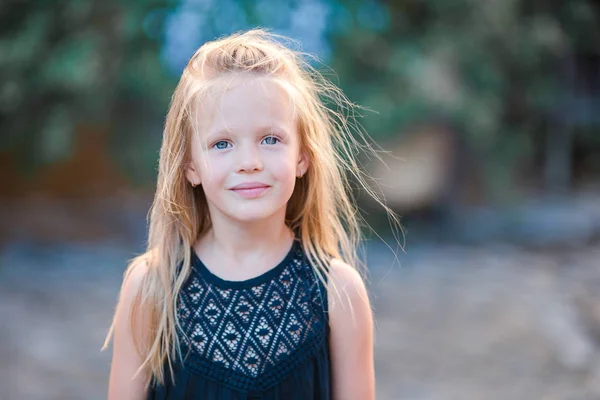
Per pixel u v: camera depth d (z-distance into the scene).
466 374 4.87
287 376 1.67
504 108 11.27
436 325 5.99
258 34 1.96
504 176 10.87
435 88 9.19
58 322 5.93
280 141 1.64
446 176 10.33
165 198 1.72
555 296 6.95
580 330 5.84
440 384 4.69
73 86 8.38
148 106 9.54
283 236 1.76
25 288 6.97
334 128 2.00
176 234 1.75
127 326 1.74
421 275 7.74
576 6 11.20
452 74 9.67
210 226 1.80
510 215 10.87
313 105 1.83
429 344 5.50
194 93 1.66
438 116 9.73
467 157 10.62
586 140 14.66
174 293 1.70
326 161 1.80
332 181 1.85
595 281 7.64
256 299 1.69
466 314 6.32
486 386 4.64
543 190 13.66
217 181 1.63
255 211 1.63
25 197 10.38
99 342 5.45
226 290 1.69
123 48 8.80
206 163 1.64
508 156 10.97
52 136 8.78
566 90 13.50
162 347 1.70
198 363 1.67
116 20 8.65
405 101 9.18
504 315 6.28
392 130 9.26
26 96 8.70
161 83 8.88
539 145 14.01
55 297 6.68
